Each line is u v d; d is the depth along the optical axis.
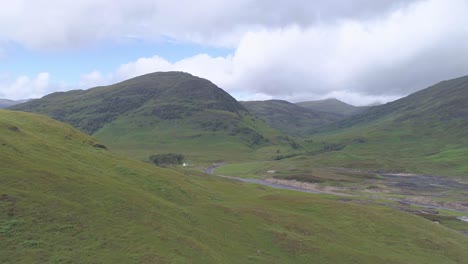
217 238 41.22
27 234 29.52
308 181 193.12
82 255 29.31
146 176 55.78
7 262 26.20
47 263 27.19
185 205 49.81
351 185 182.00
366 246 50.50
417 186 181.00
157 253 32.78
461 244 59.34
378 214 64.38
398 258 48.06
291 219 54.72
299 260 41.81
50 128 63.06
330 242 48.81
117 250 31.45
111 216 36.53
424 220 68.88
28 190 34.91
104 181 45.00
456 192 162.88
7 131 49.84
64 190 37.59
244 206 57.84
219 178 117.12
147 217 39.06
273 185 192.38
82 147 60.78
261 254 40.72
